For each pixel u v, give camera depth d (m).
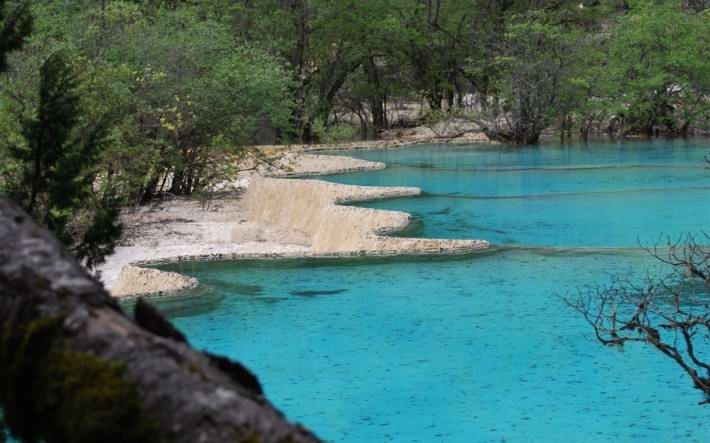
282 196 22.67
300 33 42.97
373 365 10.23
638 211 20.05
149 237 19.56
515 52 40.44
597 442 7.98
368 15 44.06
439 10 46.31
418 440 8.16
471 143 39.38
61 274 2.03
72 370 1.88
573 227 18.45
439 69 46.47
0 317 2.00
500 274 14.34
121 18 29.11
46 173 5.51
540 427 8.37
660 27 39.22
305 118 41.53
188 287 13.92
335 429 8.52
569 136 39.25
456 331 11.39
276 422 1.84
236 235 19.98
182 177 25.19
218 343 11.27
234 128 25.30
